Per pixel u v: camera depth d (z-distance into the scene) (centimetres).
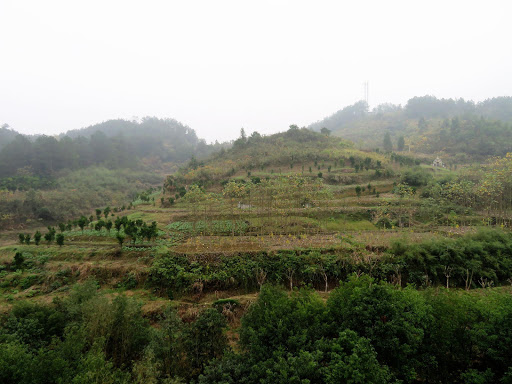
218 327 1587
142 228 3397
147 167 15675
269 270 2647
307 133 10638
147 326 1895
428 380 1395
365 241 3192
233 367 1271
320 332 1375
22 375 1180
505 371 1244
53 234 3519
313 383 1128
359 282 1535
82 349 1483
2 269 3042
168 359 1476
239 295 2517
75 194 8081
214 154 10788
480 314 1402
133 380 1312
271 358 1245
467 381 1233
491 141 10162
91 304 1747
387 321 1301
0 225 5753
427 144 11919
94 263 3005
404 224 4041
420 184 5612
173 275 2617
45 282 2819
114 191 10119
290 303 1569
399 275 2553
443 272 2550
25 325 1686
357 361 1076
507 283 2547
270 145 9744
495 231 2898
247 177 6812
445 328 1348
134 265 2919
